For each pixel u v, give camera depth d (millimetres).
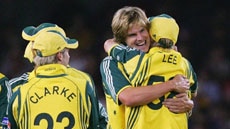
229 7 44875
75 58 40250
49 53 17969
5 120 19094
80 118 17859
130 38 18516
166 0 44500
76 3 44875
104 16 44438
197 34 43562
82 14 44562
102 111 18984
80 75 18938
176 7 44312
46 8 44719
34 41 18391
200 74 40875
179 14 44188
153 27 18359
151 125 18094
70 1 44875
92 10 44688
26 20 44406
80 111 17891
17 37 43719
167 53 18188
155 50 18234
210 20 44250
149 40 18516
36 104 17812
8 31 43844
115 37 18766
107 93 18719
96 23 44125
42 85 17922
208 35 43594
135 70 18109
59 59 18156
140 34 18422
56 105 17781
